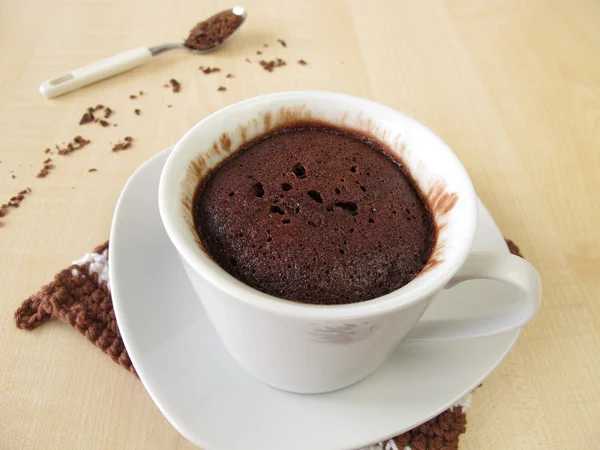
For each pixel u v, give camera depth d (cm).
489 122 29
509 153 28
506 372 20
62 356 19
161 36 31
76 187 24
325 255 16
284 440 16
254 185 18
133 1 34
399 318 14
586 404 20
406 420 17
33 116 27
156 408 18
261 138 20
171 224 15
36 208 23
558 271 23
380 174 18
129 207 21
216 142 18
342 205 17
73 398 18
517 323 16
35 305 20
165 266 19
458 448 18
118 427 18
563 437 19
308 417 17
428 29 34
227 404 17
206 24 32
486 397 20
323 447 16
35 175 24
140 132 27
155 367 17
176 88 29
